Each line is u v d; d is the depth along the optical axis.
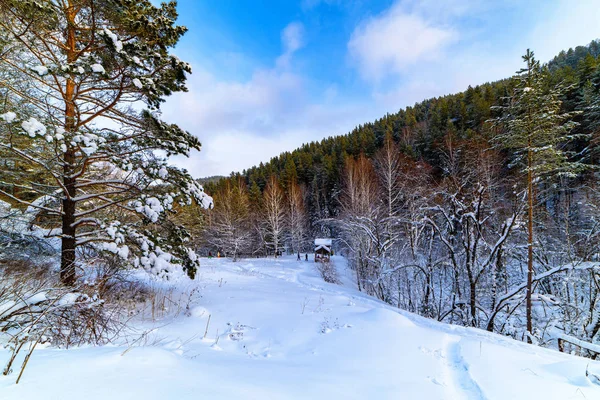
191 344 4.93
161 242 7.06
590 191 15.38
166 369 2.47
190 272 7.68
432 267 14.67
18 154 5.70
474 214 13.16
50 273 5.73
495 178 16.25
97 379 1.99
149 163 6.75
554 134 10.06
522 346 6.22
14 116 4.50
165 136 6.96
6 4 4.89
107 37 5.19
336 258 32.09
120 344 3.74
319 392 2.94
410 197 18.00
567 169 10.57
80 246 6.71
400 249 19.34
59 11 5.59
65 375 1.96
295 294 10.70
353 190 23.86
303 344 5.49
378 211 19.53
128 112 6.95
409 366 4.28
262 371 3.44
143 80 5.94
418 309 15.38
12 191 7.04
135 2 6.11
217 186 54.12
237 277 15.43
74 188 6.52
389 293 16.44
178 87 6.99
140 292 8.24
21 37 5.47
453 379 3.87
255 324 6.74
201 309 7.52
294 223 38.00
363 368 4.13
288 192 41.84
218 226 34.72
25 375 1.88
